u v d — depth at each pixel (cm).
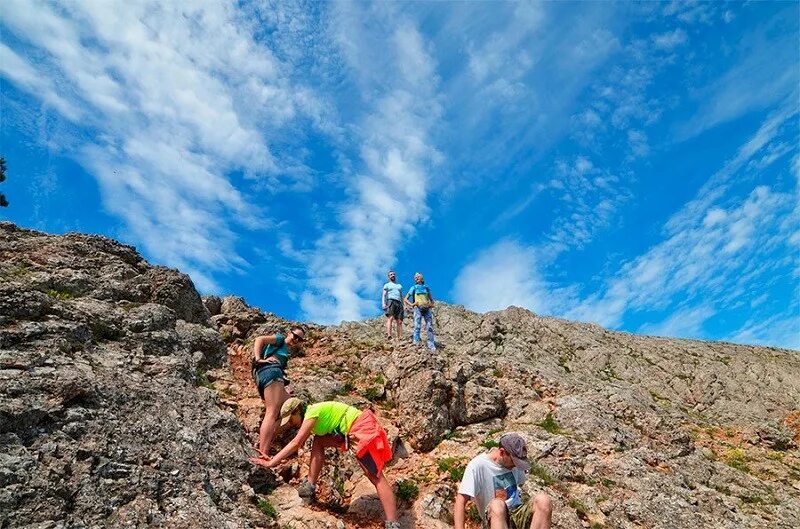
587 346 2539
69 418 666
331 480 794
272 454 842
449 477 898
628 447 1188
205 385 962
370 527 741
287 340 909
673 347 2698
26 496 554
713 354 2645
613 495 993
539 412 1270
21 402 645
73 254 1122
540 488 944
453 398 1155
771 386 2305
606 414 1295
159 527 588
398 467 954
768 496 1162
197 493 656
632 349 2630
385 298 1781
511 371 1454
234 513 663
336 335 1619
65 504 568
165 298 1121
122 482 622
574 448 1114
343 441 753
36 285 949
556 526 859
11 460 579
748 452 1547
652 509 965
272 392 838
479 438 1092
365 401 1138
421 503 812
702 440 1596
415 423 1060
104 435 674
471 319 2639
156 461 674
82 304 944
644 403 1756
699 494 1061
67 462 612
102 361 827
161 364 902
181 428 759
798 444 1734
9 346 745
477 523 808
